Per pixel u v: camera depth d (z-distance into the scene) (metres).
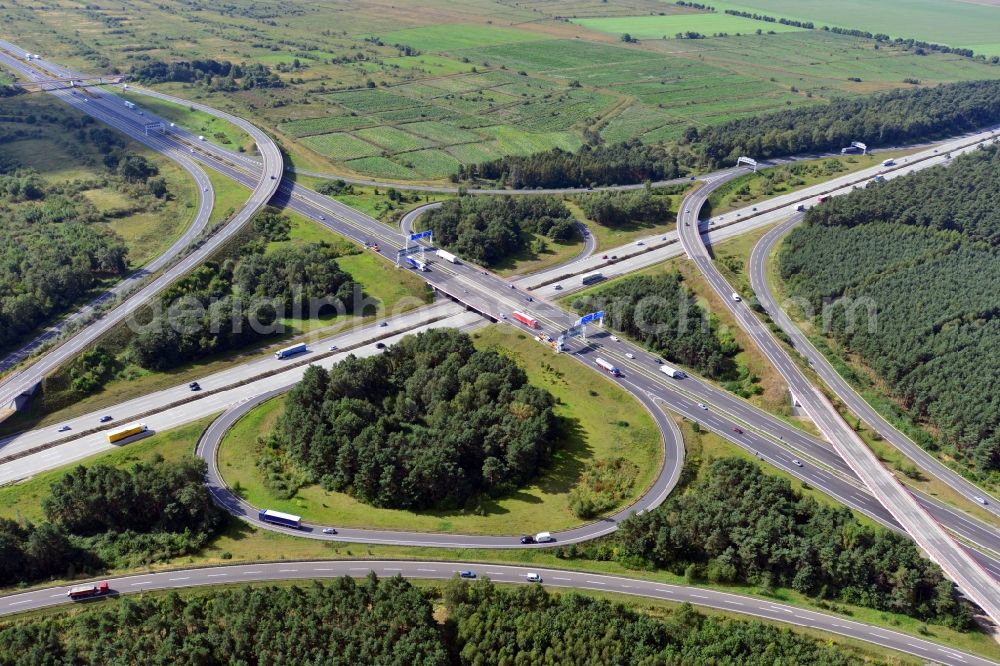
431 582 190.50
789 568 199.38
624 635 169.75
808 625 184.25
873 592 194.25
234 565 192.12
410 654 158.75
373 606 174.25
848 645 178.50
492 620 171.12
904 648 179.62
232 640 162.50
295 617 165.75
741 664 163.12
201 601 178.75
